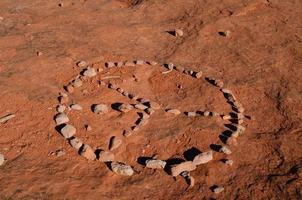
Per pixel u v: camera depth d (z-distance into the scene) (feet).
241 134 11.27
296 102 12.60
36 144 10.37
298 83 13.55
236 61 14.76
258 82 13.58
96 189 9.12
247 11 18.62
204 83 13.47
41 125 11.02
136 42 15.90
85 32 16.38
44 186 8.98
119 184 9.39
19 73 13.15
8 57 14.06
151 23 17.58
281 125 11.68
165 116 11.84
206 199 9.17
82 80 13.16
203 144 10.90
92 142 10.67
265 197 9.25
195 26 17.28
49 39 15.60
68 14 18.04
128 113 11.82
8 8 18.43
